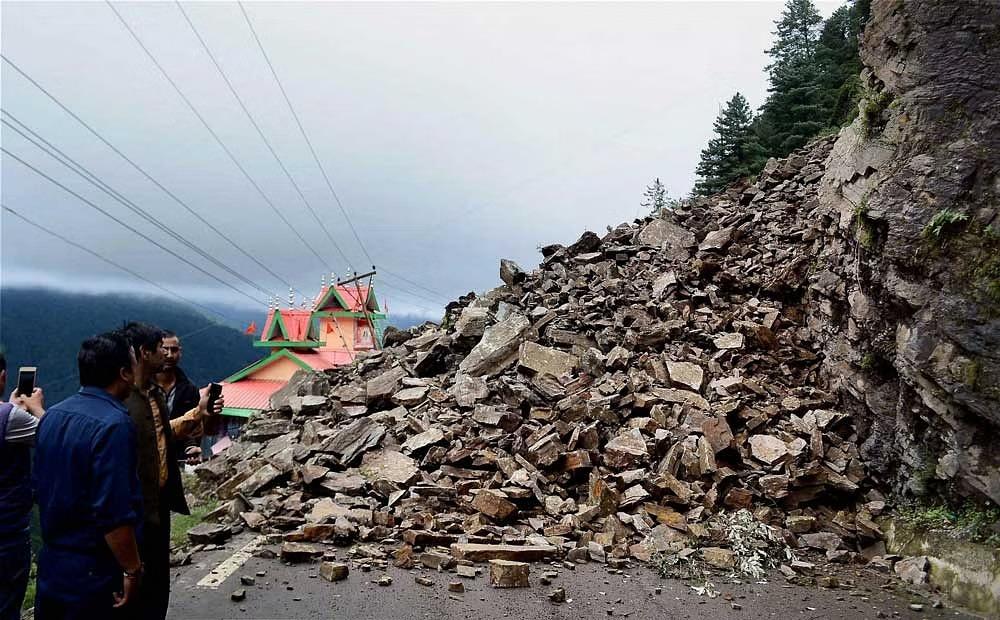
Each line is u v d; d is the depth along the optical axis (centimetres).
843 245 995
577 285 1406
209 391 464
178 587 556
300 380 1422
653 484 768
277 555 636
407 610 523
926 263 706
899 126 805
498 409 967
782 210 1509
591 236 1599
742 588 604
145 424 391
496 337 1218
